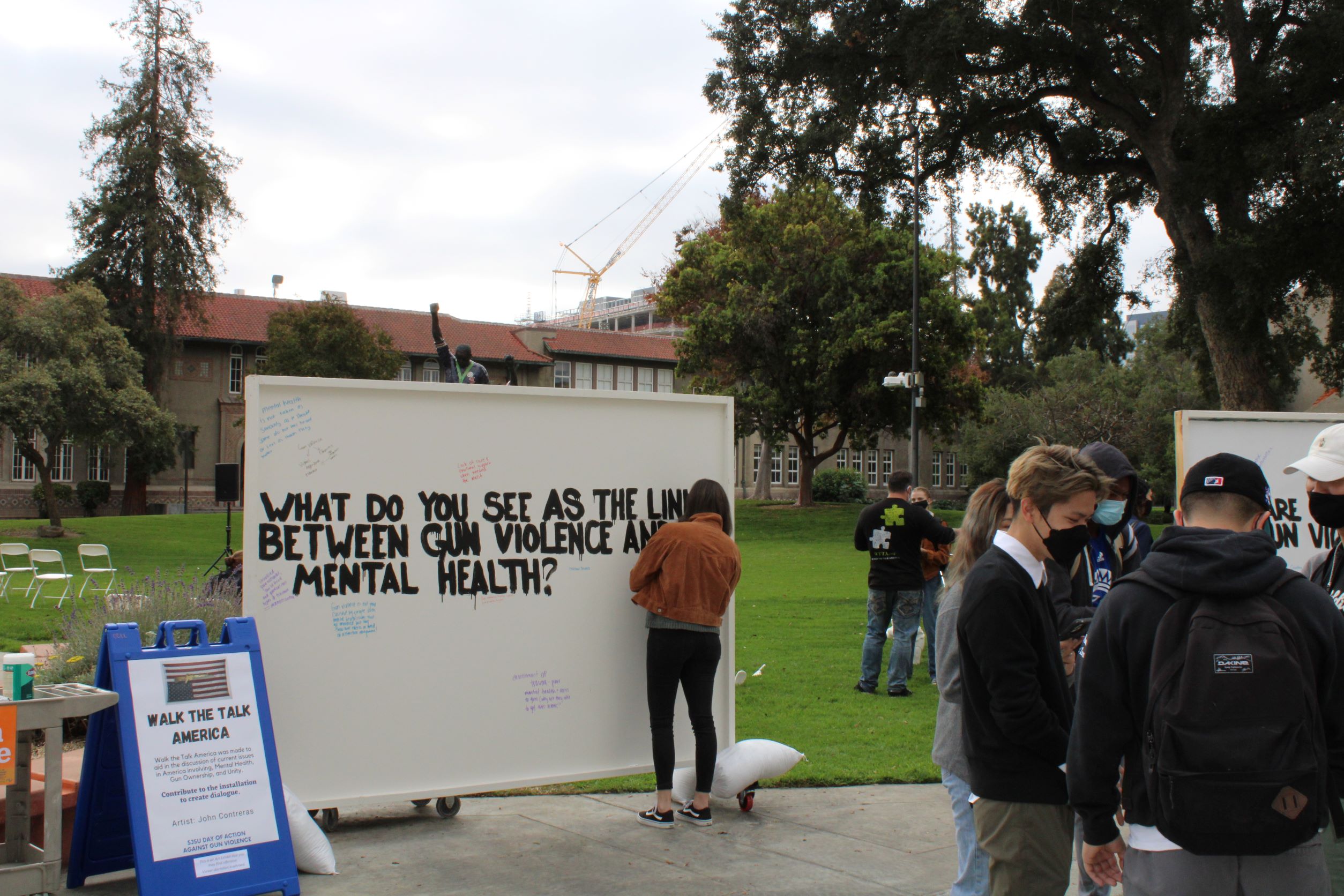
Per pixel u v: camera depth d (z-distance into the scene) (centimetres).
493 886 457
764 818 566
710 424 602
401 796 514
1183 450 656
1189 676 237
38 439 5150
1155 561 256
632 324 15550
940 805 593
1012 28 2212
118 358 3262
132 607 754
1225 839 234
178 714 436
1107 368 5431
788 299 4112
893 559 908
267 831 440
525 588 550
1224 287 2241
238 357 5678
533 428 556
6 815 432
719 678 599
